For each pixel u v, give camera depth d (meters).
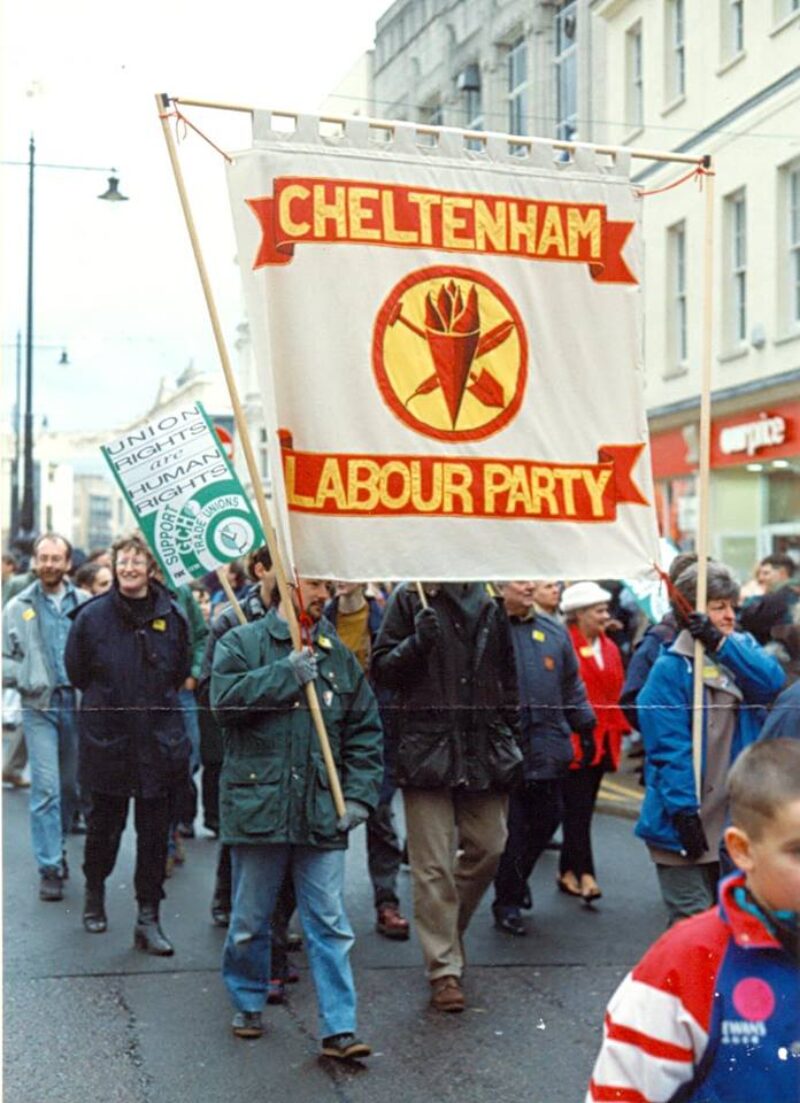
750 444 12.99
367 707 5.38
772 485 13.31
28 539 9.02
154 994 6.01
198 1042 5.41
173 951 6.62
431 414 5.34
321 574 5.26
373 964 6.48
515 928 7.03
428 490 5.33
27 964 6.45
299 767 5.22
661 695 5.34
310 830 5.19
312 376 5.25
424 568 5.31
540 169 5.48
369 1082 4.98
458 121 6.27
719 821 5.32
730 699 5.34
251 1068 5.12
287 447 5.24
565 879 7.85
